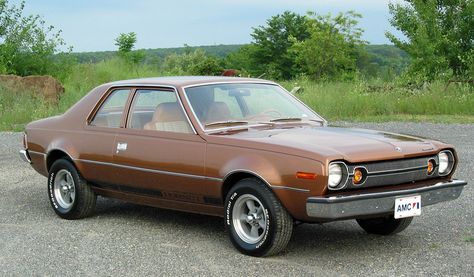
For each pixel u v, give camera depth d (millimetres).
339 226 7598
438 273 5758
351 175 5914
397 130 16422
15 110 20312
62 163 8047
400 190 6121
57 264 6230
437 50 27875
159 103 7266
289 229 6164
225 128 6867
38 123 8539
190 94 7098
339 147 6059
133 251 6629
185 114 6945
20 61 30531
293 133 6609
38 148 8367
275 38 86625
